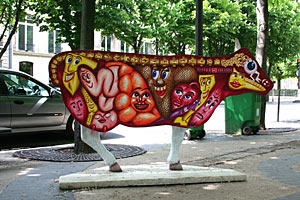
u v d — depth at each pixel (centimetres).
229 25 2542
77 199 420
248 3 2947
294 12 2962
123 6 2073
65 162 656
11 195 440
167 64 503
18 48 3559
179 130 517
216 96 515
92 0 743
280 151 784
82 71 480
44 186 482
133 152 749
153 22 2341
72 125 1003
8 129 662
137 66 495
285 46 3138
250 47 2827
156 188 468
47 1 1600
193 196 435
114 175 486
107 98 486
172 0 2486
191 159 681
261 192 456
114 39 4038
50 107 959
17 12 1603
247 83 522
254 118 1105
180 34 2480
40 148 806
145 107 496
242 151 779
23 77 939
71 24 1609
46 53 3784
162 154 743
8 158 698
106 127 486
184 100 505
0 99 877
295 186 488
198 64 511
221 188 472
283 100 4534
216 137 1048
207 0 2497
